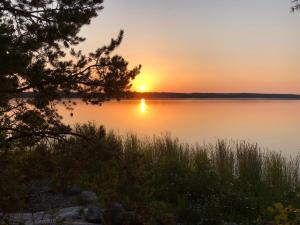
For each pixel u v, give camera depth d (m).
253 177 12.39
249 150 13.50
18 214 7.27
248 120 55.94
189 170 12.20
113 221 6.23
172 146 14.65
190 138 31.95
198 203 10.09
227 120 55.62
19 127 5.30
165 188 10.70
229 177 12.35
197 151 14.23
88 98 5.51
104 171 5.48
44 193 8.58
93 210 7.49
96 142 5.54
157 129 39.31
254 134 36.44
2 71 4.82
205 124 47.84
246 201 10.00
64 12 5.66
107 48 5.63
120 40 5.68
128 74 5.64
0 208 5.03
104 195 5.70
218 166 12.91
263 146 27.66
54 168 5.41
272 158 13.64
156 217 5.57
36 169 5.34
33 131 5.36
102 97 5.57
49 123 5.43
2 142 5.02
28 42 5.41
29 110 5.34
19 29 5.79
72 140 5.52
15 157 5.24
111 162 5.44
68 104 5.47
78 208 8.05
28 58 5.14
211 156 13.90
